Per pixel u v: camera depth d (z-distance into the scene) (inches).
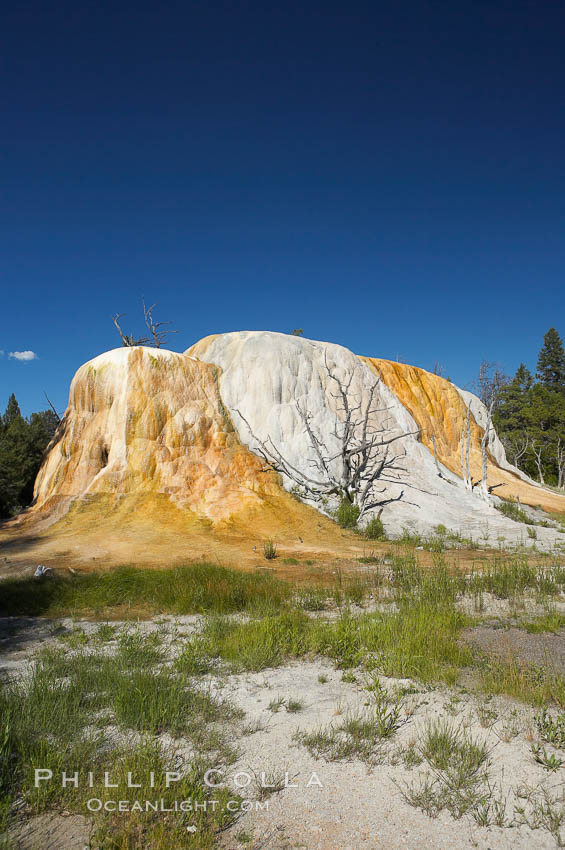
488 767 176.1
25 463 1163.3
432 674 256.7
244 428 1091.9
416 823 148.7
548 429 2112.5
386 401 1268.5
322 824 148.5
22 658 296.4
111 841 136.9
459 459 1381.6
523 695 227.3
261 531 874.8
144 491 940.0
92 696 232.7
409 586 468.8
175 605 422.6
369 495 1036.5
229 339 1227.2
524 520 1078.4
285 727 207.6
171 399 1044.5
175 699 219.9
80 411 1043.9
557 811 152.3
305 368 1183.6
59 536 812.0
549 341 2413.9
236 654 289.3
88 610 422.0
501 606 411.5
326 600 443.2
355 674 268.4
